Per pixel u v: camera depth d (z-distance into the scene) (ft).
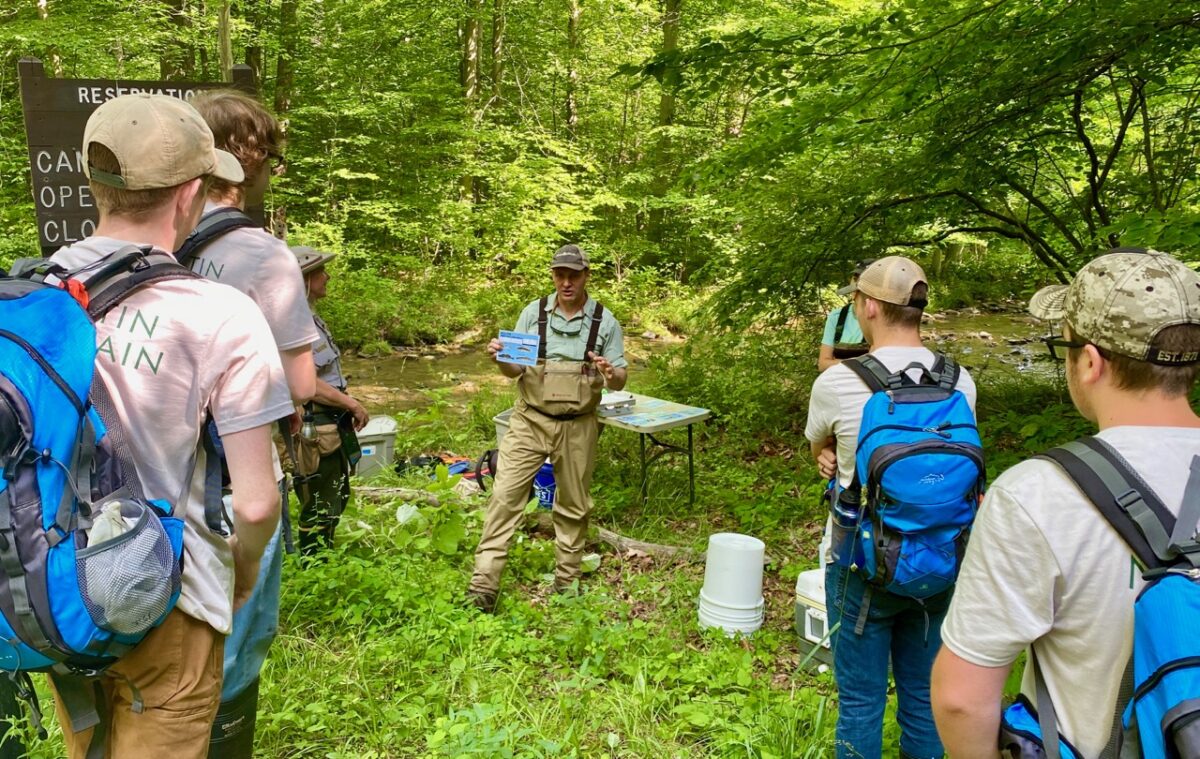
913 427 6.89
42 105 12.98
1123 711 3.43
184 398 4.71
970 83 16.43
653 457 18.81
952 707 3.91
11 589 4.12
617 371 13.43
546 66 57.57
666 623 12.42
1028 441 17.65
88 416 4.39
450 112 50.47
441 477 15.03
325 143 51.11
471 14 49.80
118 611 4.26
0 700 7.59
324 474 12.82
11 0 41.06
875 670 7.50
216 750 6.73
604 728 9.53
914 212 21.22
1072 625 3.63
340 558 12.86
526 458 13.21
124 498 4.51
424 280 46.19
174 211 5.02
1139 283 3.70
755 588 12.14
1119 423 3.79
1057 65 14.94
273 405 4.93
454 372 35.19
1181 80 19.92
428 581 12.78
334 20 53.78
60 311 4.41
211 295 4.81
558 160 51.96
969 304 45.11
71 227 13.41
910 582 6.85
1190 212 12.43
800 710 9.50
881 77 15.66
